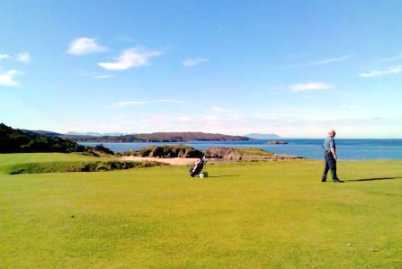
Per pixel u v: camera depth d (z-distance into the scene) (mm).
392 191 16047
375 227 10016
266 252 8062
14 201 14289
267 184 18938
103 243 8750
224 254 7945
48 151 69625
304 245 8516
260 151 75688
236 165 34062
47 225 10391
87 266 7324
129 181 21344
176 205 13227
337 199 14156
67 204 13555
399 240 8859
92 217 11367
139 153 77688
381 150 127750
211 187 18094
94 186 18938
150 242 8805
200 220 10906
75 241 8906
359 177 21672
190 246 8508
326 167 19672
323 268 7141
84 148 76875
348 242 8734
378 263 7387
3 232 9695
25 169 29000
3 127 70625
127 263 7469
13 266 7320
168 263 7453
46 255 7938
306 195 15148
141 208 12703
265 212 11914
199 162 23828
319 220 10797
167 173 27109
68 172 29047
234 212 11945
